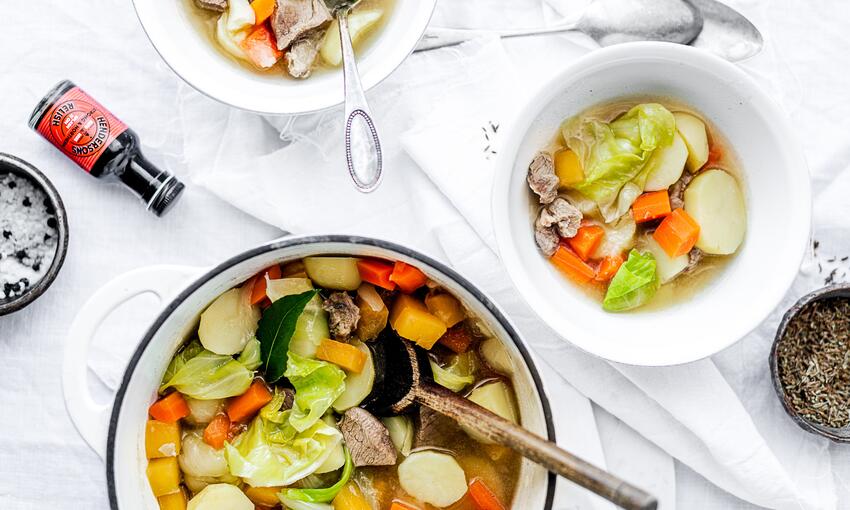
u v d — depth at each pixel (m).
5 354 0.91
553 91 0.80
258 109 0.83
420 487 0.86
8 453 0.91
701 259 0.86
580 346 0.82
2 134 0.91
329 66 0.86
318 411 0.84
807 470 0.90
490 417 0.77
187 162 0.90
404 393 0.86
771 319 0.90
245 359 0.85
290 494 0.85
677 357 0.82
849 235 0.90
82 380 0.80
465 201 0.88
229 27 0.85
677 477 0.91
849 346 0.90
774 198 0.84
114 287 0.81
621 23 0.88
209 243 0.91
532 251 0.85
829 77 0.90
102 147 0.87
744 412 0.88
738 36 0.88
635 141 0.84
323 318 0.85
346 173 0.89
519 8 0.90
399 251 0.78
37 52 0.91
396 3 0.86
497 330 0.80
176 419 0.84
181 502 0.86
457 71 0.89
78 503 0.90
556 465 0.72
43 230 0.91
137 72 0.91
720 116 0.84
